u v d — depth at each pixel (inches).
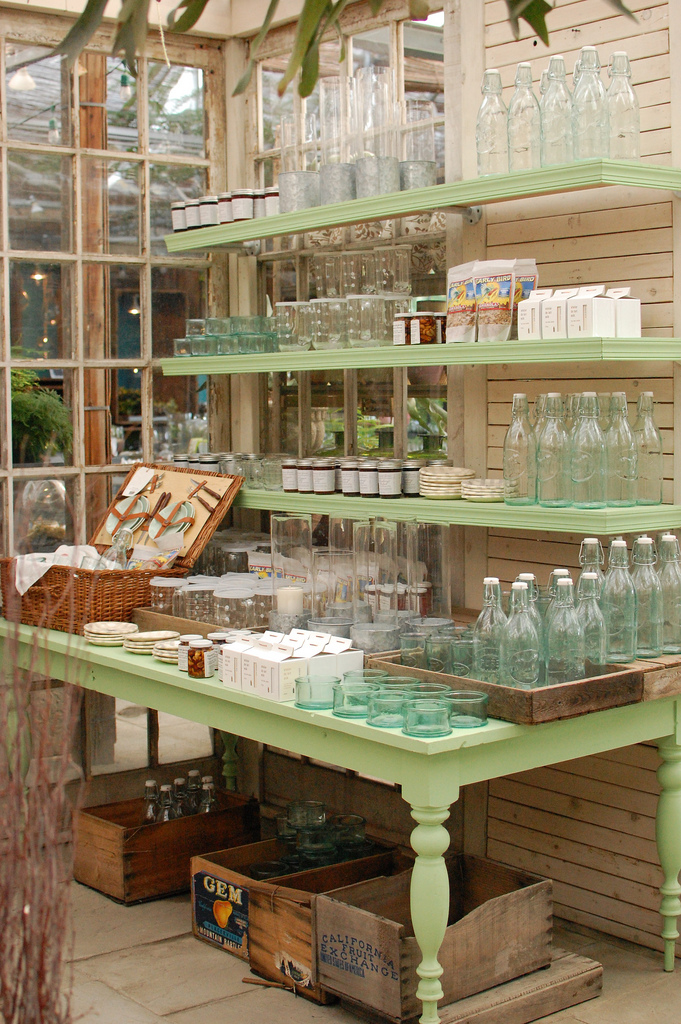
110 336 166.2
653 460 120.5
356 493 143.8
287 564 140.0
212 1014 111.1
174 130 170.4
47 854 67.7
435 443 148.2
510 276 122.8
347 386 159.8
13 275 156.9
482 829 146.6
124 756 166.9
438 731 95.8
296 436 169.6
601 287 116.0
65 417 162.4
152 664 126.2
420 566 129.6
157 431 171.6
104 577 141.2
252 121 172.2
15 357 157.6
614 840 130.8
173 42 168.6
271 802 171.0
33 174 157.8
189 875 143.7
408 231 149.9
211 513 152.3
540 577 135.9
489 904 108.5
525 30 133.6
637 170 114.3
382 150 138.3
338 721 101.4
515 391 137.6
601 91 117.4
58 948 67.2
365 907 117.0
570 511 116.3
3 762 70.3
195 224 162.6
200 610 137.1
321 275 154.3
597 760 132.3
